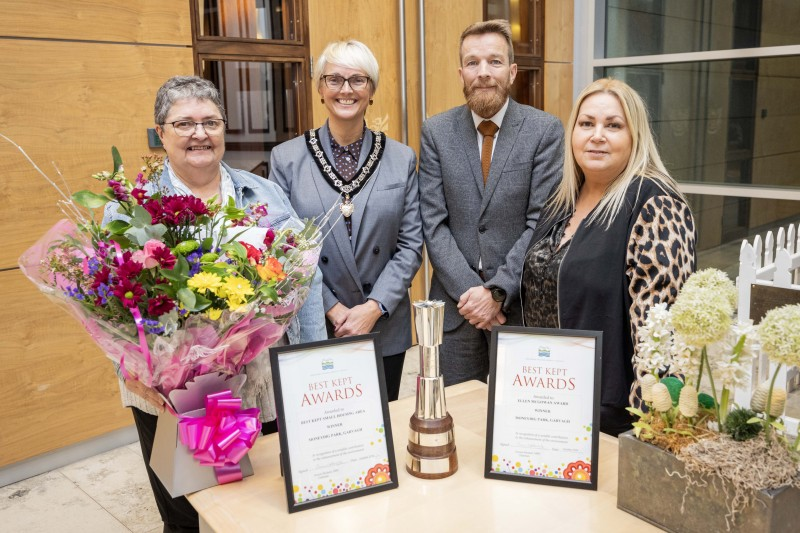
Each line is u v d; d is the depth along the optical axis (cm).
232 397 134
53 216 285
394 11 407
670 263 155
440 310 127
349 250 227
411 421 132
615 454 138
